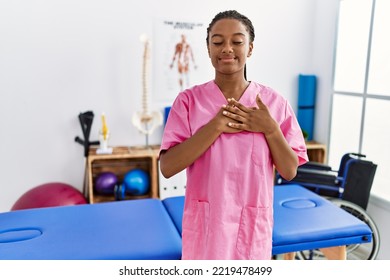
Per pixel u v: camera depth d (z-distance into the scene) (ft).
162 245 4.92
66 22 9.10
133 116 9.56
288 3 10.52
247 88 3.84
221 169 3.49
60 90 9.30
